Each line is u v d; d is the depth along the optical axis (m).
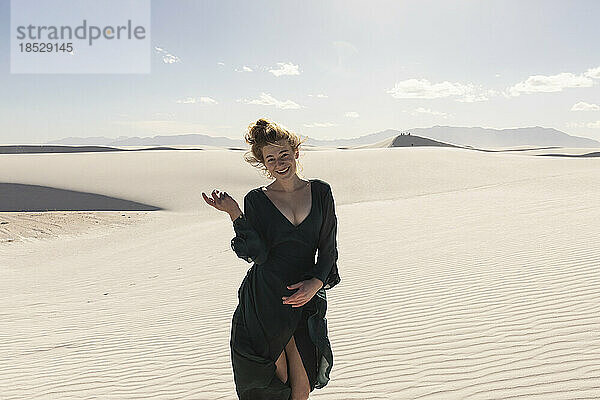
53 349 7.28
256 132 3.19
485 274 8.12
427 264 9.39
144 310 9.14
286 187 3.27
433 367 4.76
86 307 10.06
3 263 17.45
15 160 51.28
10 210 33.56
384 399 4.20
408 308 6.82
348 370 4.93
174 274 12.33
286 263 3.22
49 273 15.11
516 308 6.20
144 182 40.19
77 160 51.00
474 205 17.50
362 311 6.95
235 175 41.97
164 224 26.77
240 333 3.29
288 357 3.28
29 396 5.39
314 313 3.28
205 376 5.28
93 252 19.03
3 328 8.94
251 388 3.25
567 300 6.27
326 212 3.29
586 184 21.67
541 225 12.01
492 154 51.28
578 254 8.69
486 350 5.01
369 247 11.88
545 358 4.61
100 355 6.65
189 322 7.79
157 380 5.38
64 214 29.92
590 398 3.76
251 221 3.25
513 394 4.00
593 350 4.63
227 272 11.59
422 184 36.00
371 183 37.25
